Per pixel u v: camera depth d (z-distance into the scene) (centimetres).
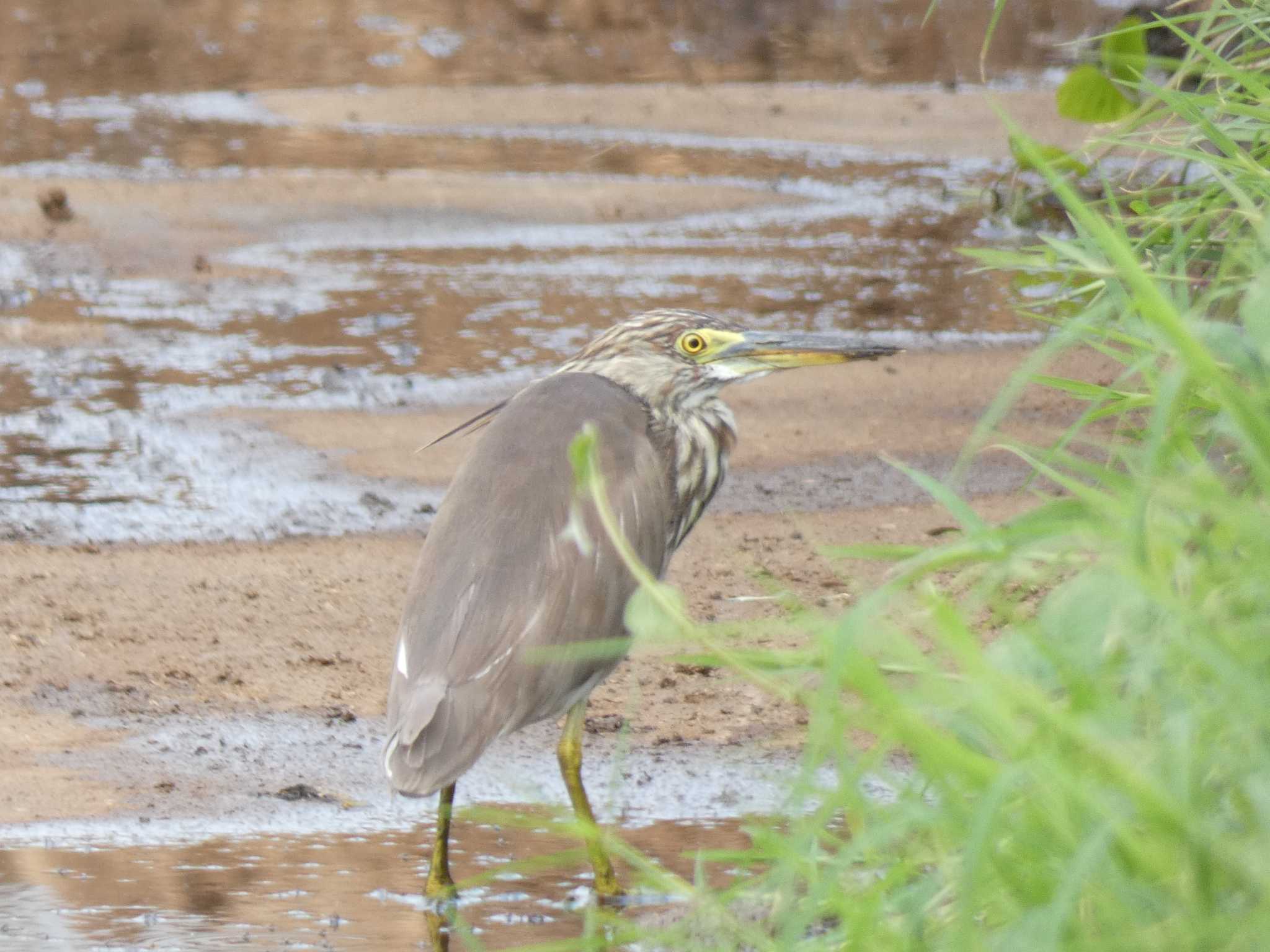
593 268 2480
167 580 1362
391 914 824
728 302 2267
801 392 1877
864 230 2684
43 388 1927
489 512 869
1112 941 477
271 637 1245
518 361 2019
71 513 1533
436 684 811
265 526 1499
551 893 851
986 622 1009
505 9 4931
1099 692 520
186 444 1730
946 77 4131
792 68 4288
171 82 4138
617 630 886
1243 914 489
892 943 559
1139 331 705
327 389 1919
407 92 4025
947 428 1727
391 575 1374
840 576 1262
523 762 1021
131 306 2295
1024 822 518
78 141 3444
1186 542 620
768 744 949
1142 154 1213
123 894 842
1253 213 797
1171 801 471
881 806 614
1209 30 1047
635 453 931
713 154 3331
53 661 1196
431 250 2614
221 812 953
